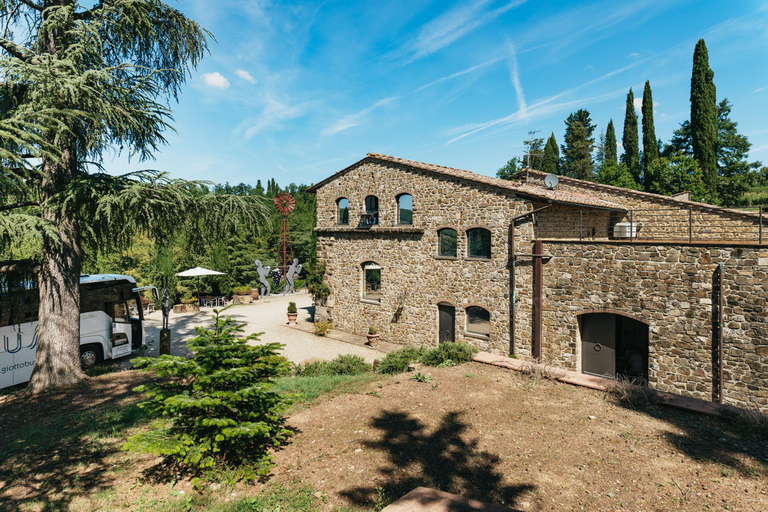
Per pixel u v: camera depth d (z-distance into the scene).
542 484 4.86
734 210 14.27
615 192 16.94
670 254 10.17
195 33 11.05
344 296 18.89
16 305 11.05
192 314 23.81
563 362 12.11
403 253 16.39
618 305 11.02
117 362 14.55
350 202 18.47
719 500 4.48
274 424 5.96
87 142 9.27
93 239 10.44
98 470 5.61
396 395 8.12
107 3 9.38
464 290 14.50
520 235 12.84
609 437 6.03
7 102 9.54
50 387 9.66
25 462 5.87
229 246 31.61
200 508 4.62
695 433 6.13
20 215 7.72
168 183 9.46
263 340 17.45
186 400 4.66
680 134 36.03
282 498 4.71
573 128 45.91
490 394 7.91
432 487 4.81
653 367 10.50
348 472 5.25
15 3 9.26
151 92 9.87
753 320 9.10
